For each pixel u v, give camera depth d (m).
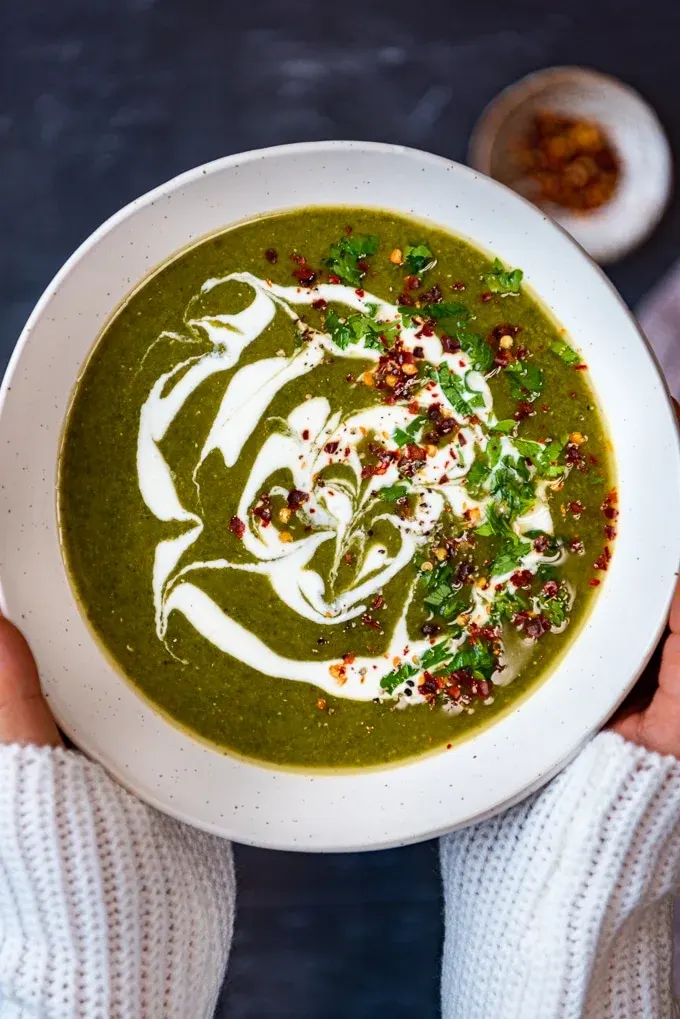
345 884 0.60
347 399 0.52
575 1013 0.50
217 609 0.52
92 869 0.50
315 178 0.50
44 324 0.49
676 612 0.52
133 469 0.52
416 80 0.60
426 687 0.52
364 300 0.52
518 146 0.60
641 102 0.59
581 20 0.60
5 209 0.59
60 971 0.50
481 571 0.52
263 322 0.52
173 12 0.59
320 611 0.52
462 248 0.52
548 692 0.52
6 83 0.59
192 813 0.51
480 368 0.52
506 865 0.53
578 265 0.50
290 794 0.52
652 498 0.51
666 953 0.53
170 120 0.59
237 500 0.52
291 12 0.59
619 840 0.50
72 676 0.51
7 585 0.50
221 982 0.54
